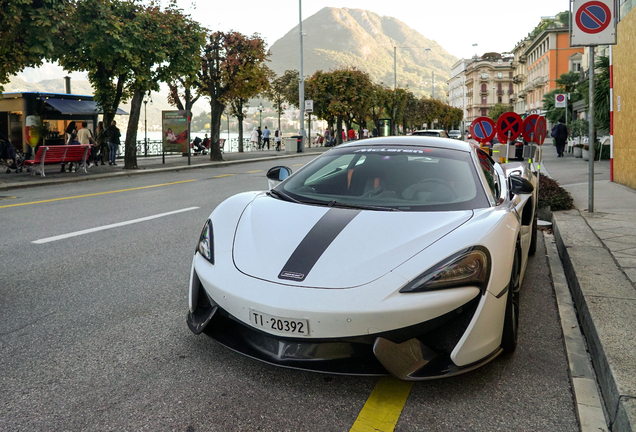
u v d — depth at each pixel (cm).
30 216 793
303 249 273
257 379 272
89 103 2211
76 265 500
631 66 981
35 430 226
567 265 477
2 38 1271
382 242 271
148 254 544
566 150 2583
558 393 262
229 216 327
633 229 588
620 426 216
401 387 266
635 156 955
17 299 401
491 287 258
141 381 270
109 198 1020
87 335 330
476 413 243
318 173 377
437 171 352
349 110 4022
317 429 228
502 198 350
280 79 4269
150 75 1691
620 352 265
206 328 281
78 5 1457
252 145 4025
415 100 6744
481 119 1130
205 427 229
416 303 238
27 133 2009
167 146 2002
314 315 239
